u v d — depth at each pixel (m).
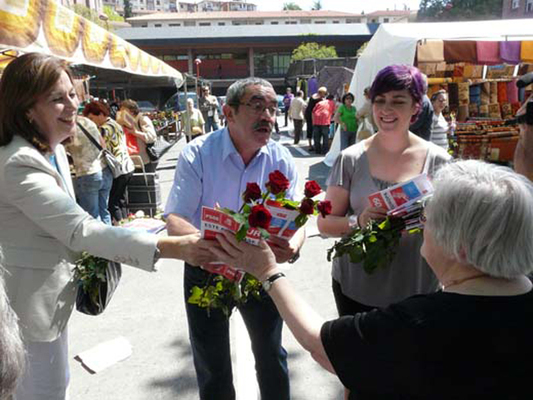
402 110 2.00
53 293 1.73
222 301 1.84
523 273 1.08
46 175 1.64
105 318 3.63
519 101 9.05
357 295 2.15
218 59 62.97
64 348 1.90
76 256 1.84
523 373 1.02
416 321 1.06
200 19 94.44
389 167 2.10
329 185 2.22
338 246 1.91
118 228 1.67
